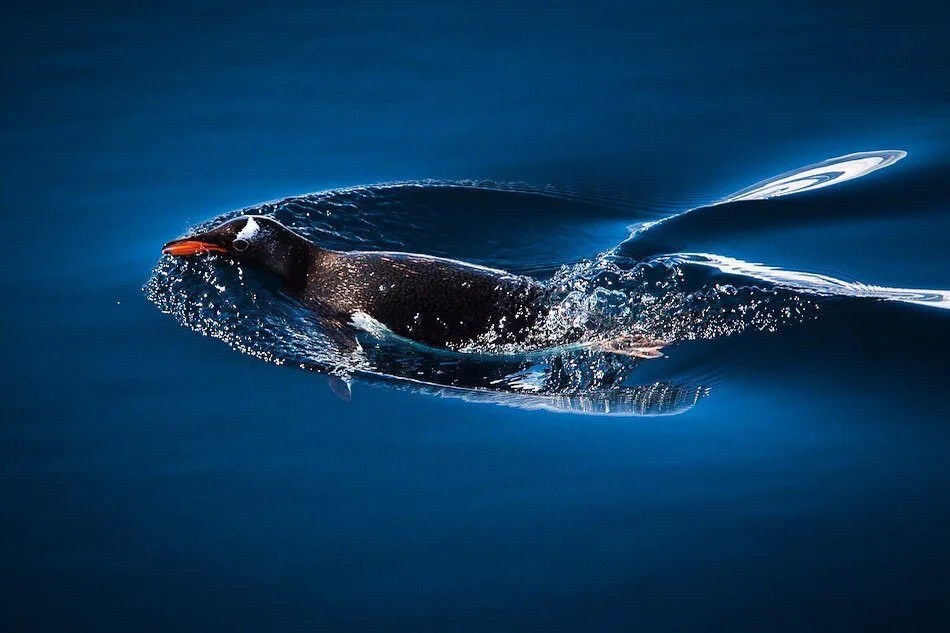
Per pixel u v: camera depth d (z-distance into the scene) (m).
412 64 17.41
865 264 12.99
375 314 12.01
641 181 15.13
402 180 15.05
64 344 11.73
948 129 15.63
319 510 9.23
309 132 15.99
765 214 14.26
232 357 11.53
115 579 8.52
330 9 18.73
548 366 11.45
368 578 8.47
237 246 12.82
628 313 12.14
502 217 14.43
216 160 15.35
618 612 8.02
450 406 10.72
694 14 18.56
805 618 7.84
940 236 13.49
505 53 17.67
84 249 13.58
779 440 9.96
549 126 16.16
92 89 16.62
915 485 9.18
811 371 11.07
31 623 8.08
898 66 17.12
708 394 10.81
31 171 14.95
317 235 13.80
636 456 9.81
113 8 18.61
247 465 9.83
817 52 17.56
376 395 10.90
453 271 12.07
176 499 9.41
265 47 17.81
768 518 8.88
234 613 8.16
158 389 10.97
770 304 12.14
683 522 8.91
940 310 11.90
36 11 18.44
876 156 15.23
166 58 17.44
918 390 10.62
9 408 10.64
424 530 8.97
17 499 9.41
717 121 16.16
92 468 9.81
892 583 8.09
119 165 15.21
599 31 18.23
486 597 8.23
